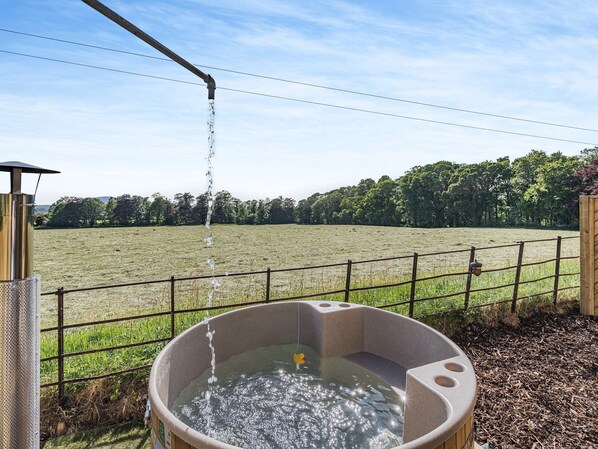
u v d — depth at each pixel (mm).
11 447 969
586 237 5473
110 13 1231
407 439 2449
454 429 1907
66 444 2793
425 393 2299
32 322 1005
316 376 3438
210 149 2914
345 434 2627
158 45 1493
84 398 3164
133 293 9773
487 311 5242
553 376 3824
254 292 8242
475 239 23281
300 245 20422
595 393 3523
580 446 2787
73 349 4105
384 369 3570
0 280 946
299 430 2664
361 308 3963
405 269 12734
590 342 4652
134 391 3295
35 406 1021
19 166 1178
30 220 998
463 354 2812
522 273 8617
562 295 6055
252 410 2883
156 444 2107
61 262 15117
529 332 4906
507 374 3848
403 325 3625
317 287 8141
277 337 4035
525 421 3070
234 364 3604
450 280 7707
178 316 5184
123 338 4418
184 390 3104
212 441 1759
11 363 963
